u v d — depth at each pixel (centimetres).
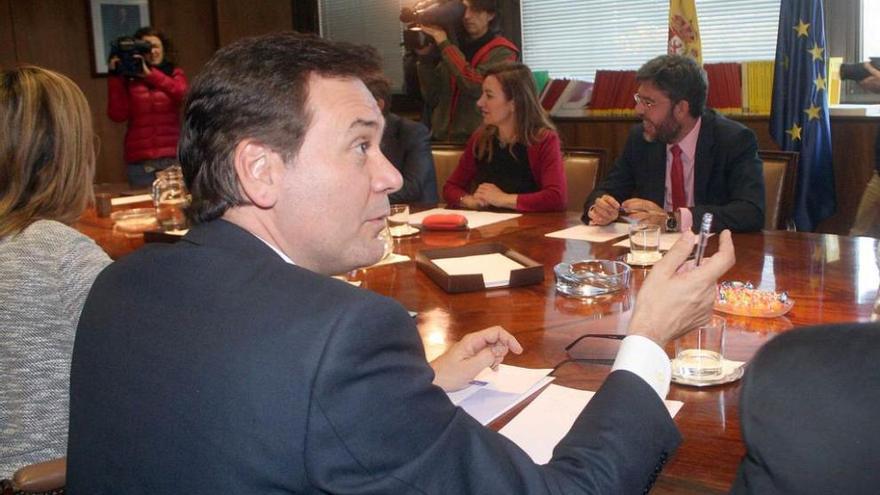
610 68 478
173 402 76
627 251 216
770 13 415
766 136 399
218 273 82
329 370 72
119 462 80
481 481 78
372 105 89
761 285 179
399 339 77
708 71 408
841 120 383
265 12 632
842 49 398
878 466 54
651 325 101
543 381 131
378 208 91
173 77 503
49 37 551
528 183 309
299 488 73
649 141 283
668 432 92
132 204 327
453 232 252
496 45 435
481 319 166
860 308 160
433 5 439
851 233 349
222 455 73
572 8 483
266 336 74
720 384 126
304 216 87
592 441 87
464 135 444
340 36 611
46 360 138
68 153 149
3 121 146
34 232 143
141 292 85
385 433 73
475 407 121
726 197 267
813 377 56
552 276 196
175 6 603
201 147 88
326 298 76
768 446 57
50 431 139
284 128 84
